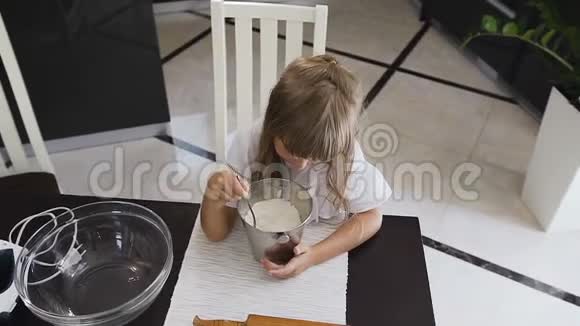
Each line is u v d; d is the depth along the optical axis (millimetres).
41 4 1909
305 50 3105
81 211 956
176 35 3268
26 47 1990
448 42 3246
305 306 851
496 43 2750
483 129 2535
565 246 1952
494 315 1718
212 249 948
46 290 859
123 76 2219
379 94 2762
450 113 2637
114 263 912
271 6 1252
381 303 858
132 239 943
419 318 836
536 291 1796
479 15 2844
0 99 1364
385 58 3070
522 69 2602
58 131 2291
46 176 1434
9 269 867
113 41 2098
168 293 865
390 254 946
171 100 2697
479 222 2047
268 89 1368
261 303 854
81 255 917
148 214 954
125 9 2037
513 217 2070
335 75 957
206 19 3461
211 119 2572
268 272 899
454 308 1735
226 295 866
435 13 3326
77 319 763
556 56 1853
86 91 2207
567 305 1753
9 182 1398
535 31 1871
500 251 1935
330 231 1004
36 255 895
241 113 1399
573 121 1762
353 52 3119
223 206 946
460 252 1929
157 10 3500
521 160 2354
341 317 833
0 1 1854
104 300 854
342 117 931
